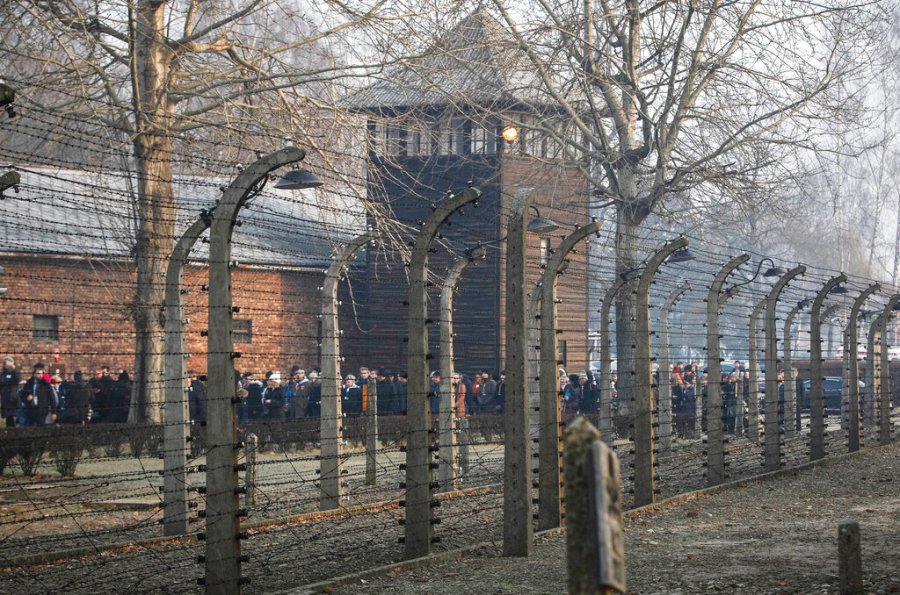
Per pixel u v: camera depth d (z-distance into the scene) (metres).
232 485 10.59
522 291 13.52
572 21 40.31
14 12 28.06
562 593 10.78
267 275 43.28
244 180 10.62
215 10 32.62
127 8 29.00
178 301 14.48
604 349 21.33
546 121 41.22
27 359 37.38
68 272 37.00
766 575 11.30
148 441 23.94
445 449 19.44
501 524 16.02
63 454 20.95
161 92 30.47
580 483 5.11
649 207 41.78
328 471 16.77
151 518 16.66
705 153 41.22
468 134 43.56
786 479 22.17
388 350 44.69
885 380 30.73
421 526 13.05
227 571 10.55
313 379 33.06
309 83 34.16
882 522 15.48
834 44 40.78
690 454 26.55
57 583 11.88
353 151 32.03
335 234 32.75
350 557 13.33
